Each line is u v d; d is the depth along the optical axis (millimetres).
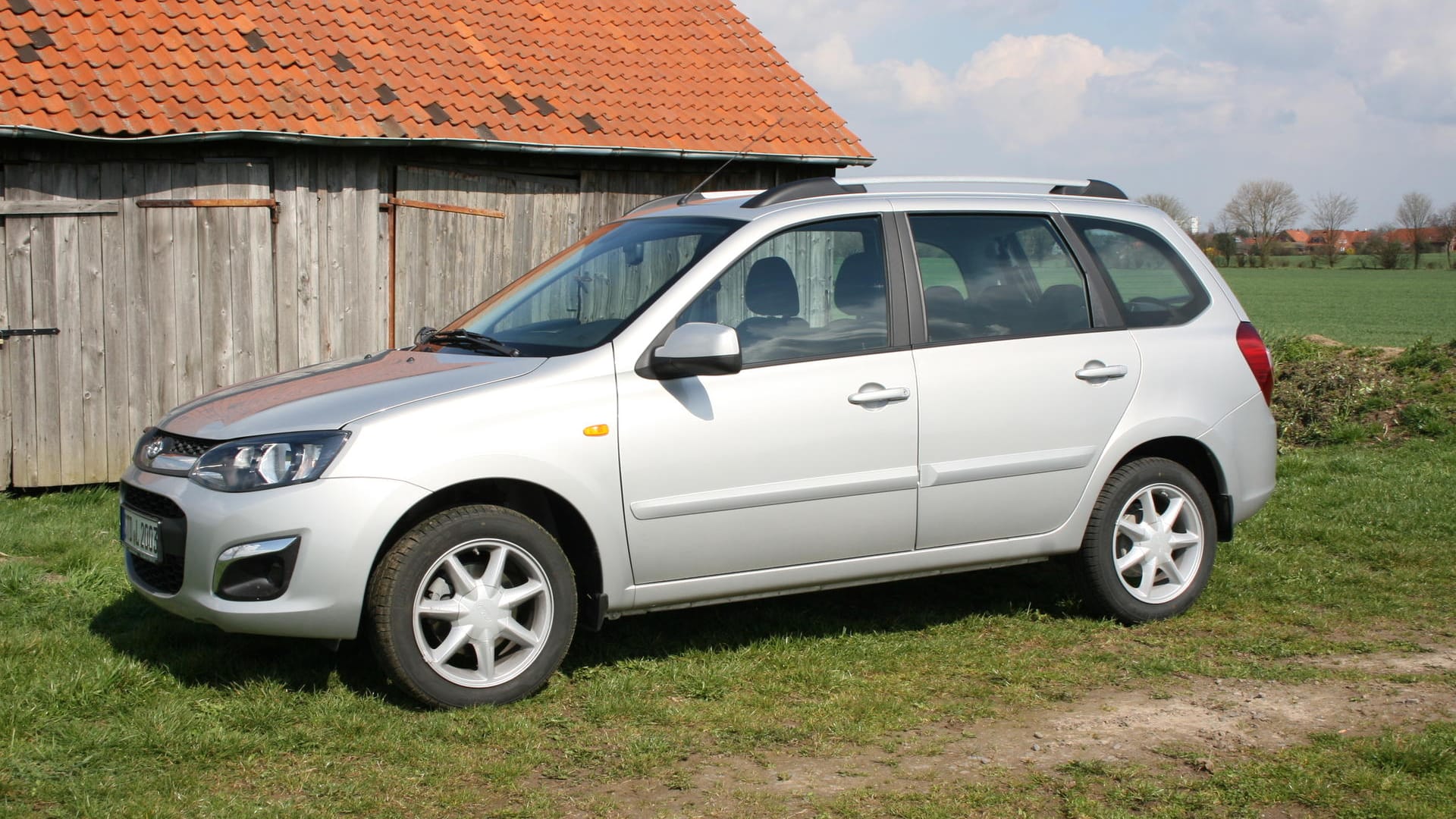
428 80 10383
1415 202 83500
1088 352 5297
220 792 3596
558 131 10414
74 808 3434
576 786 3689
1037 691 4586
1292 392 11852
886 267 5016
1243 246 86812
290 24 10289
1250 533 7238
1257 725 4215
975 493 5055
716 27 12766
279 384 4777
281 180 9305
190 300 9070
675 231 5129
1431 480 8906
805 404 4699
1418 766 3770
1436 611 5742
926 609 5664
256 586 4059
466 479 4176
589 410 4375
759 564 4734
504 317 5156
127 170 8805
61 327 8688
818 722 4227
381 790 3619
